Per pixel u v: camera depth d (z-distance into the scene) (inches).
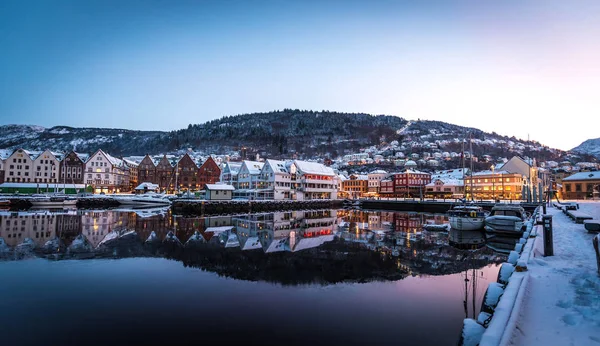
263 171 3922.2
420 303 611.8
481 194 4493.1
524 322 278.5
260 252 1074.7
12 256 965.2
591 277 404.5
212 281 745.0
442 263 932.6
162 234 1453.0
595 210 1487.5
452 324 521.0
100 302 602.9
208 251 1081.4
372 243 1259.8
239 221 2142.0
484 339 243.1
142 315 547.2
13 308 565.9
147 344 450.0
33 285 692.7
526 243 693.3
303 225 1929.1
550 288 369.4
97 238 1310.3
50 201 3191.4
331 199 4266.7
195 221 2071.9
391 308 586.2
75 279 742.5
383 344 454.9
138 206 3508.9
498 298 394.9
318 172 4362.7
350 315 555.8
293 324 518.3
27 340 455.5
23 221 1870.1
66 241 1230.3
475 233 1561.3
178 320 529.7
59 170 4205.2
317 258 989.2
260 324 517.7
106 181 4397.1
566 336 250.5
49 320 520.7
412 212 3262.8
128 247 1128.8
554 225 1007.6
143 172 4879.4
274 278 774.5
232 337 475.2
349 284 732.0
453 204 3129.9
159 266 873.5
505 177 4284.0
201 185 4977.9
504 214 1601.9
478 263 935.0
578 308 304.5
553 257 541.0
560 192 3754.9
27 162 4055.1
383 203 3924.7
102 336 470.6
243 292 670.5
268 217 2511.1
